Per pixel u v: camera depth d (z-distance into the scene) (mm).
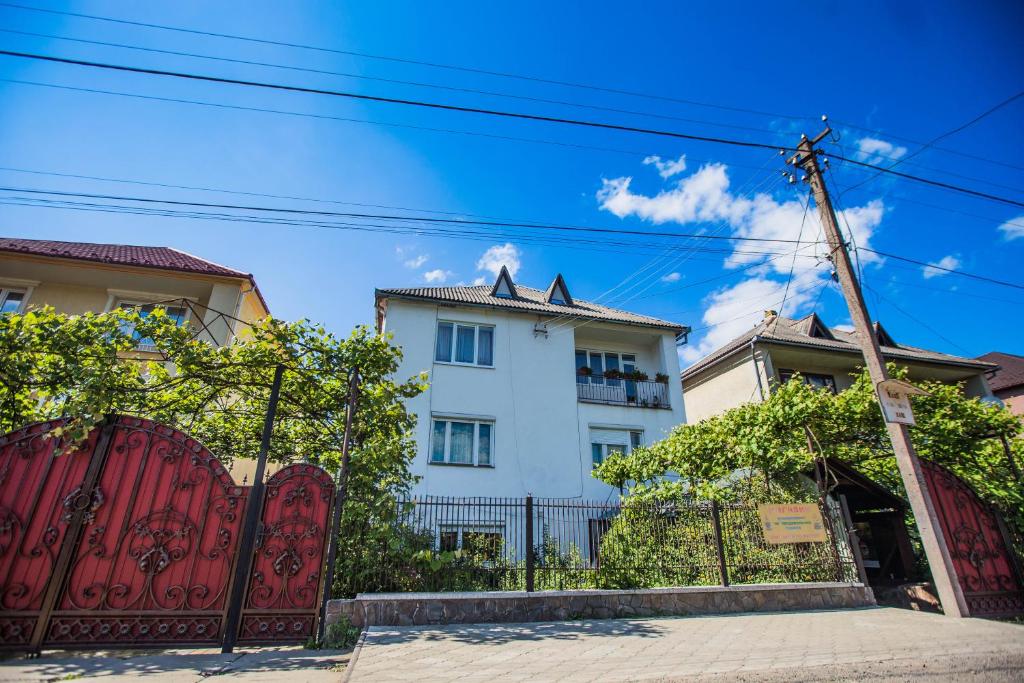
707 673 3939
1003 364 26000
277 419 8812
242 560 5602
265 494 5965
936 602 7531
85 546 5371
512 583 6805
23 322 6211
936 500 7730
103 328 6438
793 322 21516
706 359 20688
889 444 9398
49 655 4938
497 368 15375
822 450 8656
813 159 9359
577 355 17656
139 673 4270
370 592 6316
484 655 4504
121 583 5328
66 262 13547
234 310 14266
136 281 14258
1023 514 8531
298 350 7031
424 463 13562
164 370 7367
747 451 8930
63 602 5148
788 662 4289
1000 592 7379
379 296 15109
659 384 17094
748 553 7746
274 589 5629
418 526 6812
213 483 5898
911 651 4746
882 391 7965
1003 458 9953
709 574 7473
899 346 21875
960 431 9484
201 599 5457
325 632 5555
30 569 5203
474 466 13938
